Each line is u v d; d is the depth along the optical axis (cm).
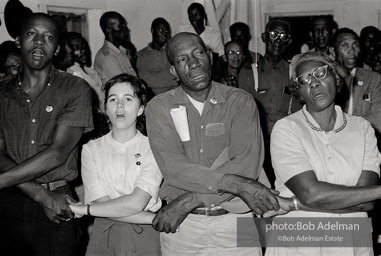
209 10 897
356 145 293
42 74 343
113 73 732
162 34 820
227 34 930
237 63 715
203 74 309
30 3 787
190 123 315
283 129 300
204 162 314
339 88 304
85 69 694
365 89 508
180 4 932
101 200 326
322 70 290
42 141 340
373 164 295
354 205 281
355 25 965
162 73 824
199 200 303
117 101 330
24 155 340
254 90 600
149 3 919
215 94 317
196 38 316
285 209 295
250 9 927
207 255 314
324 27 763
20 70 353
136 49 916
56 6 823
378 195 277
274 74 602
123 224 327
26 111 341
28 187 331
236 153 313
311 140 296
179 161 306
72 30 854
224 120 315
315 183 284
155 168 326
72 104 342
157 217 309
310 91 293
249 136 312
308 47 963
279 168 297
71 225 346
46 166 329
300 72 295
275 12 973
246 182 293
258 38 938
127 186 327
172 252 319
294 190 290
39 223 339
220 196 303
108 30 751
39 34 336
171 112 311
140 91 335
